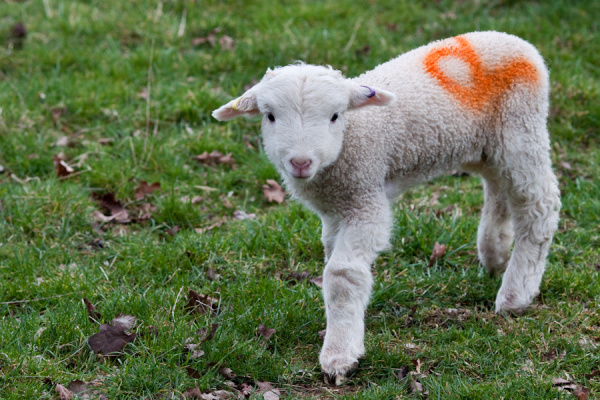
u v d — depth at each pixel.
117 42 14.39
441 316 7.90
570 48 14.09
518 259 7.85
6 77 13.34
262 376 6.89
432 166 7.49
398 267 8.97
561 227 9.86
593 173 11.05
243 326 7.48
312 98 6.35
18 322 7.48
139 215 10.22
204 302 7.98
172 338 7.13
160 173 11.12
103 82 13.03
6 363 6.71
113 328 7.16
